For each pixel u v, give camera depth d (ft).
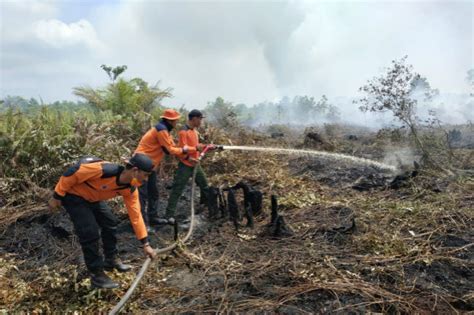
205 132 29.25
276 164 26.96
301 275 12.41
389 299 11.16
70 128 23.75
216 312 10.98
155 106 37.35
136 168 11.30
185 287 12.41
